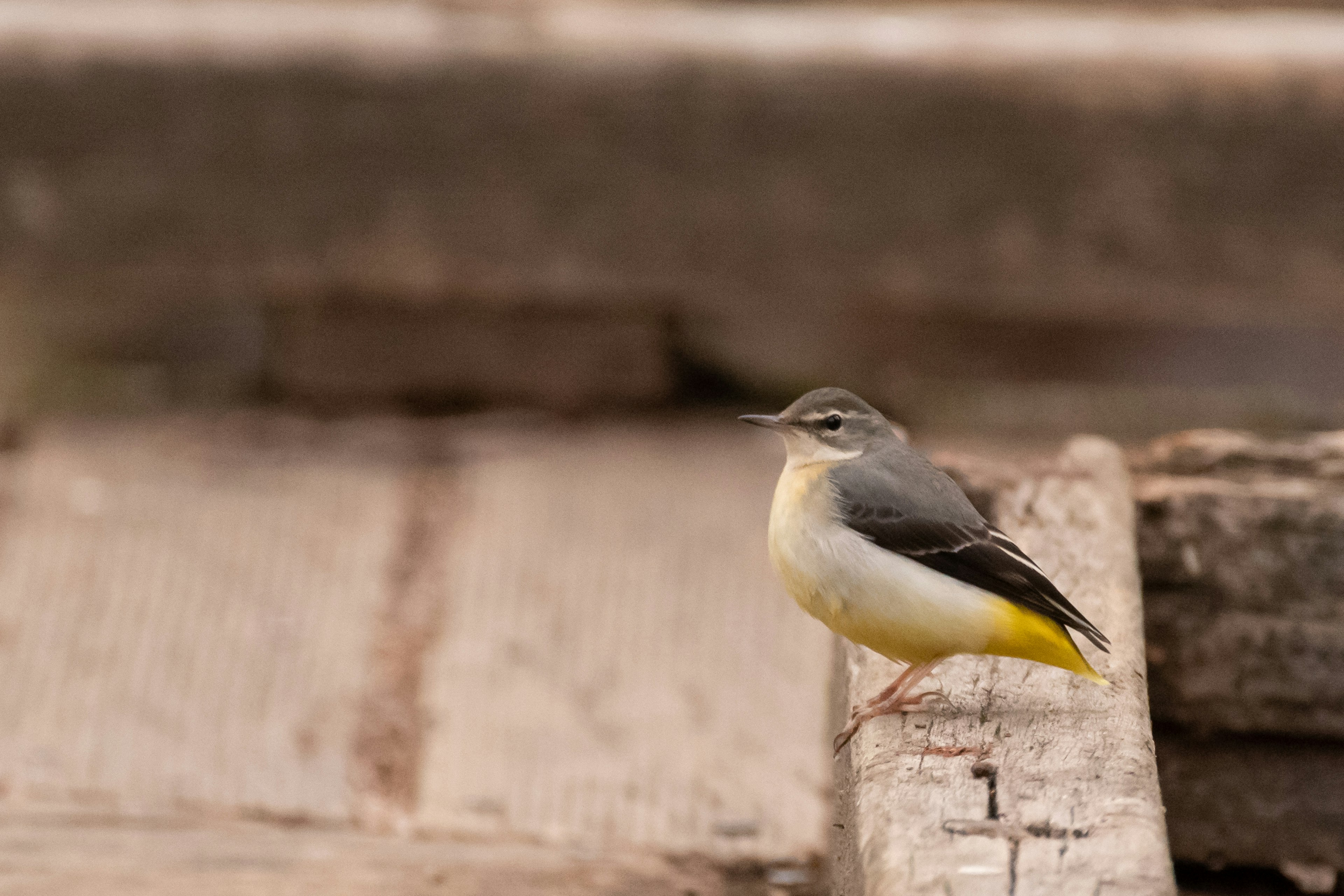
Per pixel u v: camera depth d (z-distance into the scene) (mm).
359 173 13297
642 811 9852
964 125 13039
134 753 10133
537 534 12500
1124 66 12945
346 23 13164
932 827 5301
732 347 14898
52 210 13328
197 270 13531
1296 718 7539
